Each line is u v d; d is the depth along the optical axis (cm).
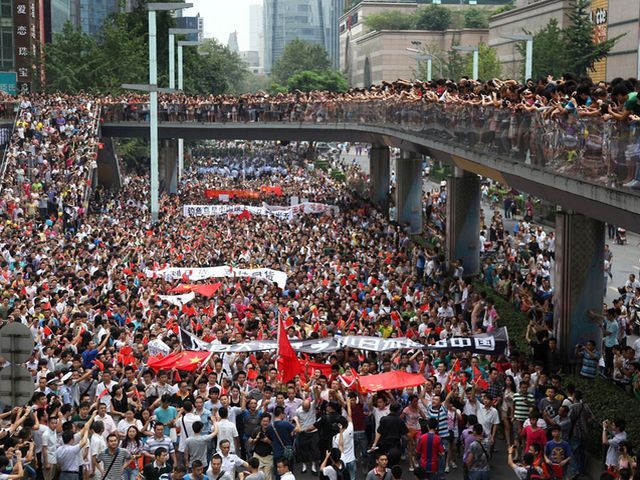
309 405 2070
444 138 3688
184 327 2838
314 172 9606
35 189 5419
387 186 6388
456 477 2198
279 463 1711
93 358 2394
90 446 1834
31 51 8744
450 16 18675
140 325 2769
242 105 6334
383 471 1762
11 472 1688
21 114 6206
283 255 4138
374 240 4759
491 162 3023
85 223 5041
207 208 5869
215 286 3294
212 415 1978
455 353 2547
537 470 1942
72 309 2797
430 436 2019
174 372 2277
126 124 6462
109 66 8838
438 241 4844
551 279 3953
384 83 5331
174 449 1938
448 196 4331
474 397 2239
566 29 9419
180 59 8362
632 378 2477
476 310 3062
